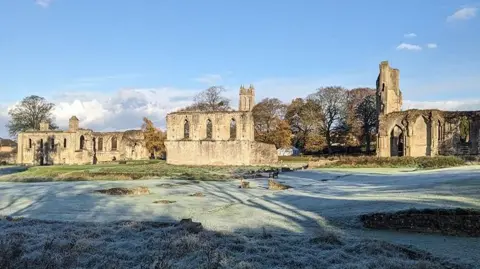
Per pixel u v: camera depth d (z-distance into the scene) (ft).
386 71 277.03
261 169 213.25
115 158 357.82
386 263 47.44
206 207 90.48
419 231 64.13
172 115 278.46
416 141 250.78
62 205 96.12
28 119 376.07
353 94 365.20
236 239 58.95
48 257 50.42
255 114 359.87
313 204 89.97
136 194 115.24
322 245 56.34
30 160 338.34
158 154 376.48
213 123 271.90
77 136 337.11
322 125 343.46
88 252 53.93
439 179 115.44
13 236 61.21
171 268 46.65
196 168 223.30
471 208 64.64
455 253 51.52
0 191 127.34
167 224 70.95
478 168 153.69
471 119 237.86
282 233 64.39
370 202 82.79
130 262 50.34
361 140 353.92
